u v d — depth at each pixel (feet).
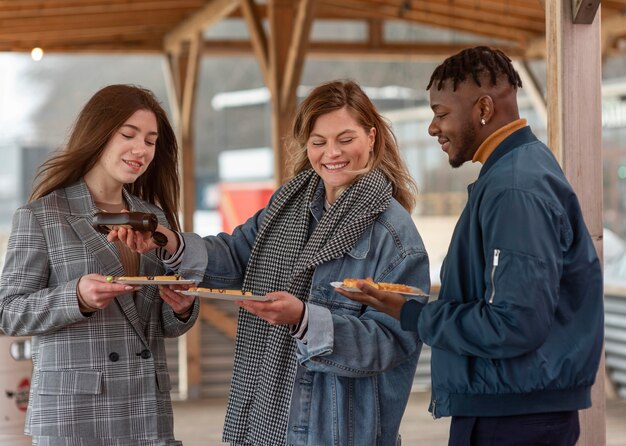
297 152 9.55
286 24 28.99
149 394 9.18
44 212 9.07
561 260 7.22
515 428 7.43
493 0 34.88
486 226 7.27
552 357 7.30
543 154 7.55
